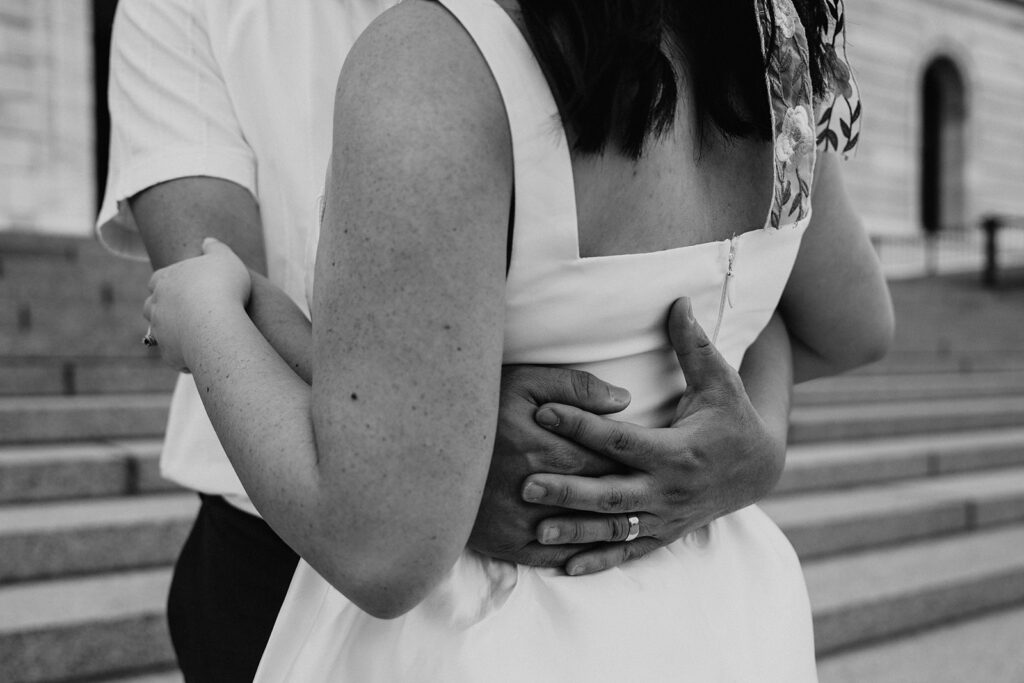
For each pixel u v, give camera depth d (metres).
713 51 0.81
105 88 10.93
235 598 1.12
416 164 0.66
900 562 4.16
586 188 0.75
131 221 1.17
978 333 11.00
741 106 0.84
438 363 0.66
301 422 0.73
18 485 3.44
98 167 10.90
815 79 0.91
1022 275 14.70
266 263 1.11
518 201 0.72
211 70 1.10
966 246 17.70
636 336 0.83
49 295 6.04
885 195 17.97
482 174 0.69
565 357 0.81
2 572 2.99
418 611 0.80
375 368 0.66
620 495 0.81
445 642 0.78
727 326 0.90
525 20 0.72
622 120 0.74
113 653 2.71
